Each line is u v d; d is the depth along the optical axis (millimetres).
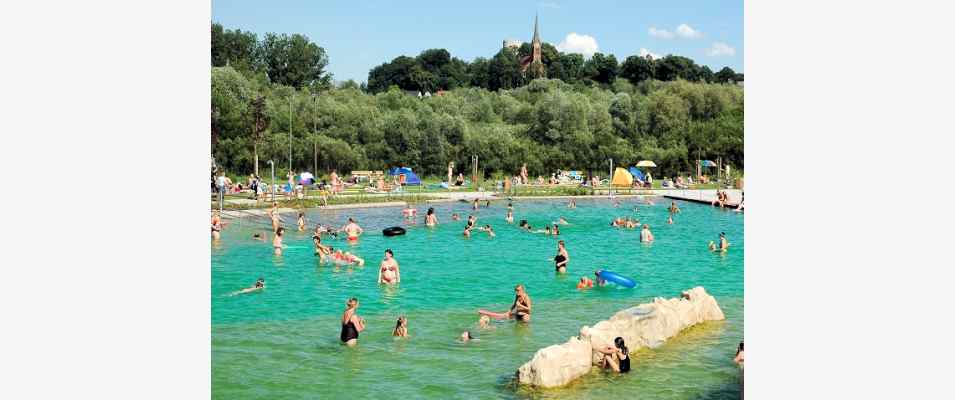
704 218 40969
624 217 41500
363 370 13844
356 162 64562
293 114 64562
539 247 29656
